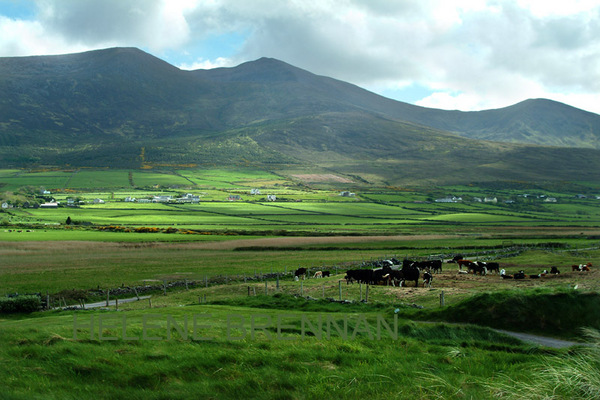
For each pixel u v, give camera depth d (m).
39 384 13.55
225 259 78.12
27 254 81.62
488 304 25.22
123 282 56.25
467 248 93.25
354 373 14.77
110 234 113.06
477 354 18.00
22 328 19.50
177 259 78.31
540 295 24.77
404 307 30.14
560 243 98.69
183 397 13.09
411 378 14.55
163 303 42.72
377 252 87.75
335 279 48.91
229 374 14.72
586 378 13.09
